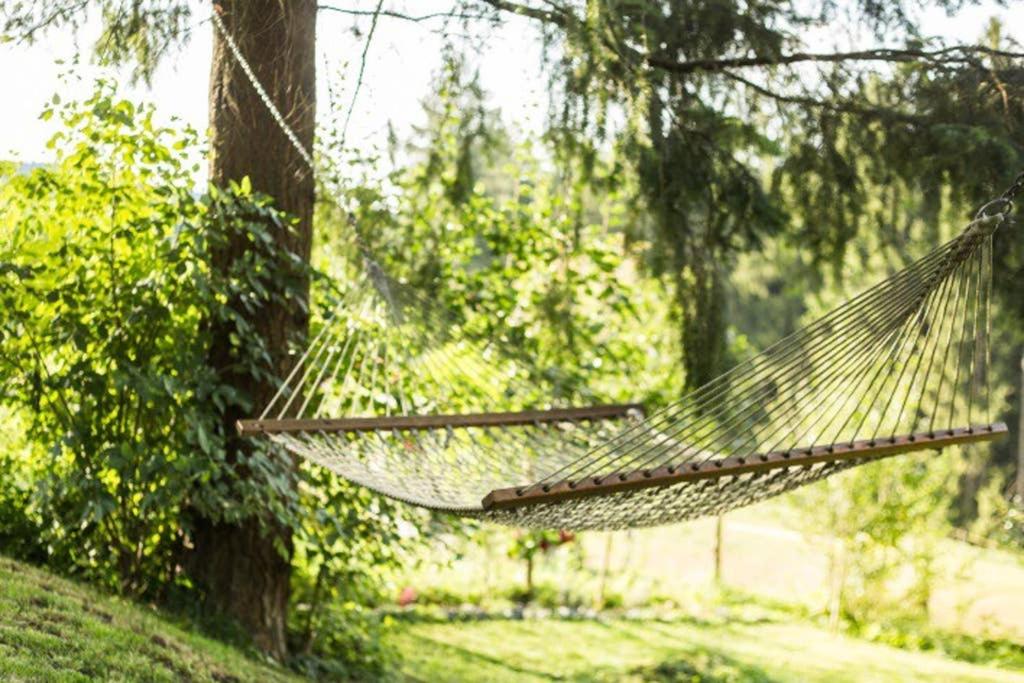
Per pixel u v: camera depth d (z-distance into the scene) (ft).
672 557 41.27
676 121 22.08
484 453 15.98
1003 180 20.68
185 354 17.61
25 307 16.76
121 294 17.19
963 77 20.99
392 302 18.78
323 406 19.11
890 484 33.04
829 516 33.24
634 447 10.89
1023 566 36.65
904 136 21.52
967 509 45.93
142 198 18.06
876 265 23.22
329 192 20.04
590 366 25.90
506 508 10.54
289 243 19.21
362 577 19.93
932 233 22.00
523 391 21.62
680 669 25.72
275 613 18.88
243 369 18.16
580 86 20.39
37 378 16.84
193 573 18.61
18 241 17.02
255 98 19.22
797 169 22.48
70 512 17.04
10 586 14.76
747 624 33.40
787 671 26.89
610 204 24.93
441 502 12.02
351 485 19.21
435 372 20.18
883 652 30.50
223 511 18.22
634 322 27.86
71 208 17.58
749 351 31.83
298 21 19.34
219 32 19.36
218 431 18.06
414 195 24.06
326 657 20.15
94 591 16.66
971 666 29.43
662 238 23.24
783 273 26.00
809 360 11.20
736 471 11.00
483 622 30.30
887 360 11.29
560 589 34.06
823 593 34.94
